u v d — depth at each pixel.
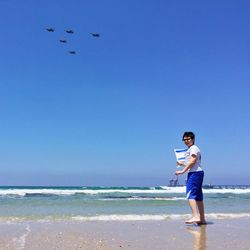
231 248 5.39
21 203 18.14
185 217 9.98
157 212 12.41
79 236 6.42
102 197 26.28
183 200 20.73
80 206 15.71
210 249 5.31
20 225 8.02
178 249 5.31
